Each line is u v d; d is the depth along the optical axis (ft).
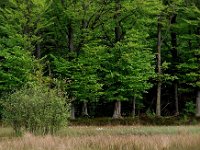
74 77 126.21
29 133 71.26
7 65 122.11
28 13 123.75
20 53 119.85
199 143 53.47
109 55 129.18
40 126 77.41
